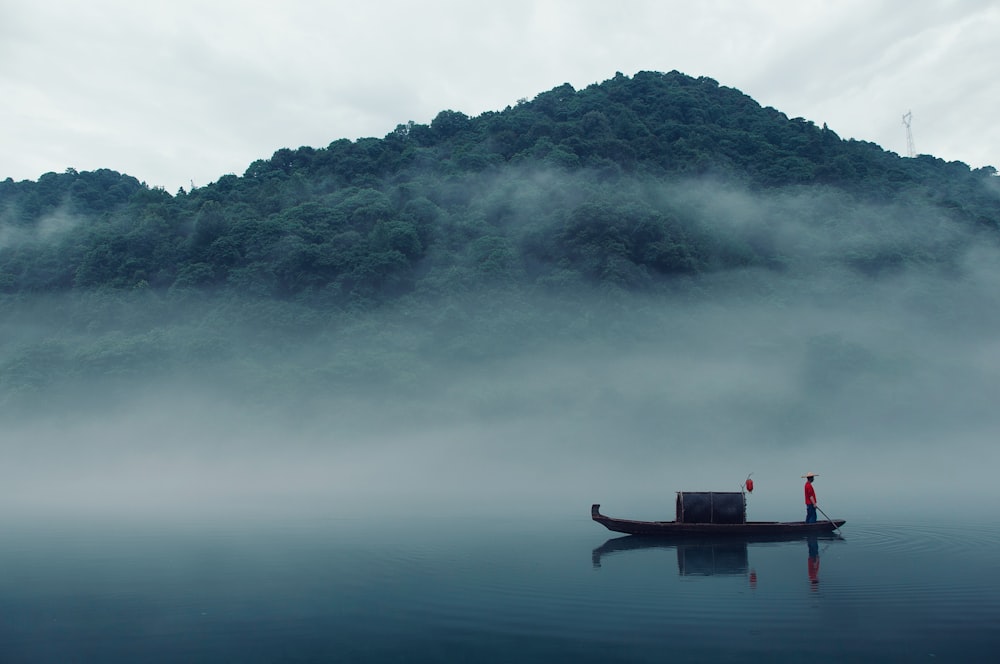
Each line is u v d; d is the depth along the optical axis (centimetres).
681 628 1789
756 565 2542
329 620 1925
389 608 2028
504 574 2448
